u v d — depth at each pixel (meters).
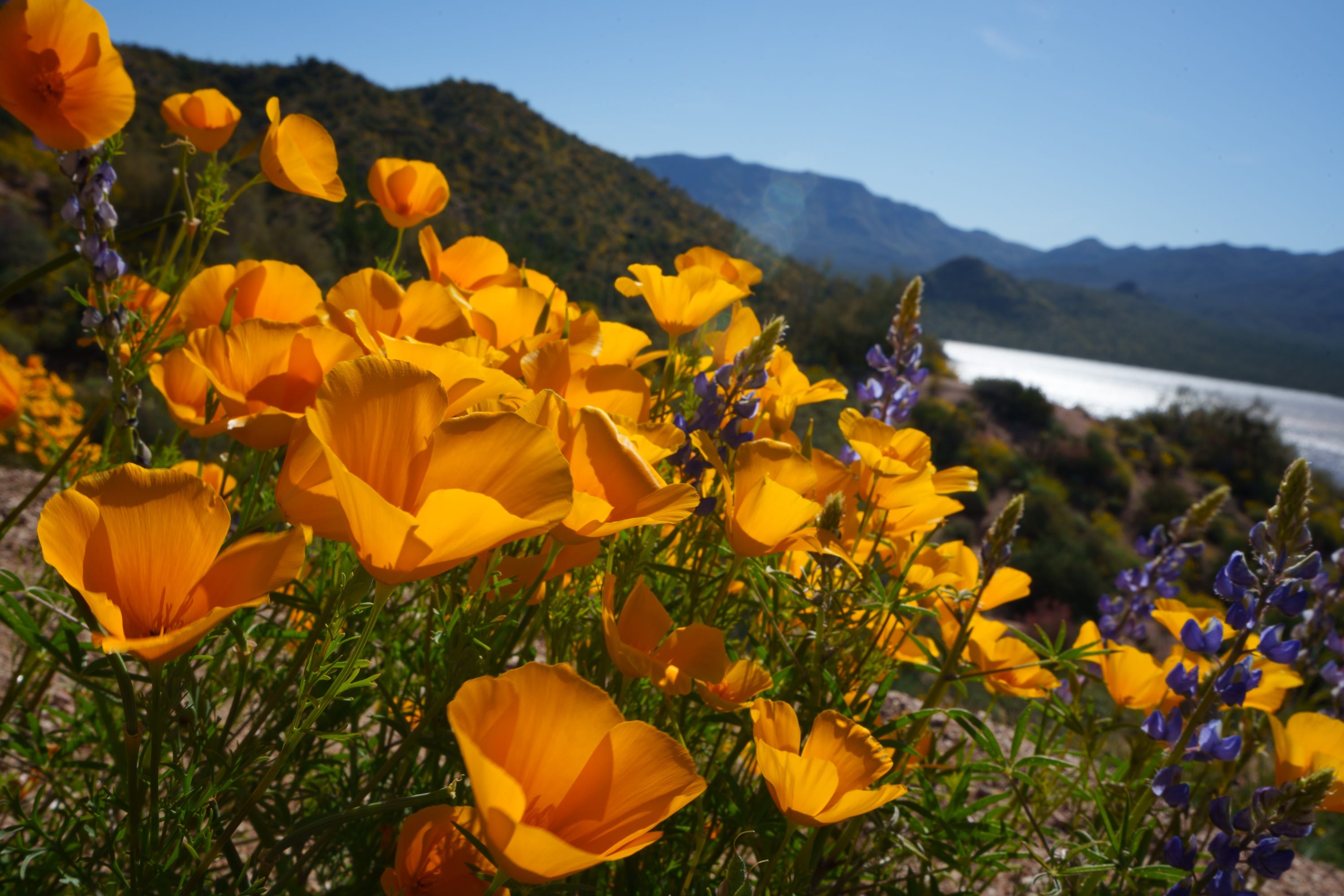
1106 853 1.46
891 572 1.81
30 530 3.36
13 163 20.97
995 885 2.16
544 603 1.19
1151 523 31.22
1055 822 2.19
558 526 0.88
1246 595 1.45
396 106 77.31
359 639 0.71
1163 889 1.55
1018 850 1.61
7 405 1.28
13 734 1.38
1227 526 29.66
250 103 67.12
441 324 1.31
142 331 1.36
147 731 0.91
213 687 1.29
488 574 1.04
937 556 1.79
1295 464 1.42
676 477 1.65
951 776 1.74
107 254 1.17
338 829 1.00
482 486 0.69
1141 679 1.77
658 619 1.19
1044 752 1.71
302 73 75.31
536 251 33.50
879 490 1.63
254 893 0.81
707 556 1.62
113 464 1.27
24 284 1.13
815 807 0.98
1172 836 1.61
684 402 1.89
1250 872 1.41
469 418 0.69
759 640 1.73
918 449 1.72
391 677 1.37
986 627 1.75
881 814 1.45
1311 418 115.31
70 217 1.15
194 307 1.21
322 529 0.71
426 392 0.70
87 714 1.49
